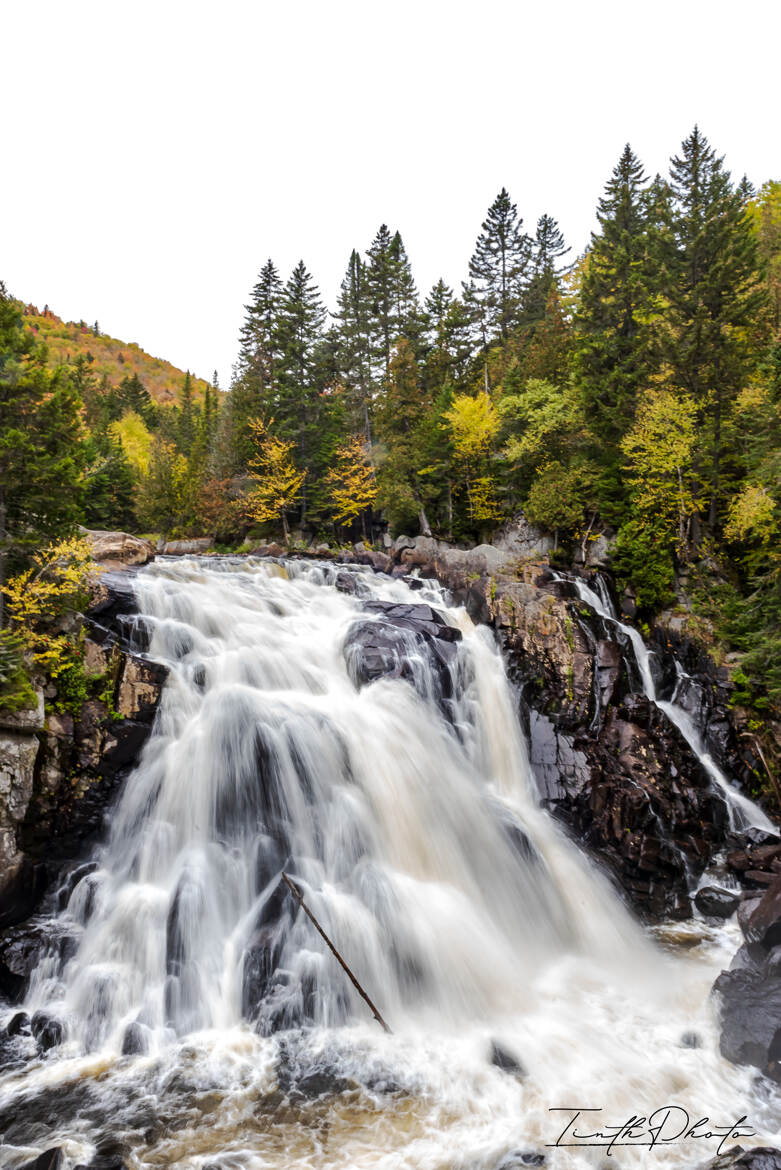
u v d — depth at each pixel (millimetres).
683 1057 11430
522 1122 9789
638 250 40938
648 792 20188
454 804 17547
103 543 25688
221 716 16688
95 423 85812
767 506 28453
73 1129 9547
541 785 20500
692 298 34375
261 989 12141
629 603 31234
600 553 34375
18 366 17531
